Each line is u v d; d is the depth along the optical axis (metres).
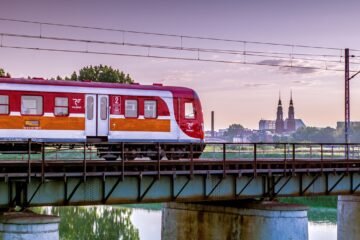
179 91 40.34
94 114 37.56
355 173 41.12
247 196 36.34
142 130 38.91
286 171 37.00
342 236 47.59
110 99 38.03
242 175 35.94
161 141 39.50
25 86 35.72
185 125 40.28
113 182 31.62
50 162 29.61
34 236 28.14
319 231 59.94
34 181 29.66
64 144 37.12
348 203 47.31
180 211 40.44
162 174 32.50
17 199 29.41
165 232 41.38
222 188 35.34
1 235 28.19
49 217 28.70
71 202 30.56
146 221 68.12
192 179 34.03
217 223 38.19
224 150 34.78
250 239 36.28
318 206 74.75
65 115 36.69
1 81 35.31
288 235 35.62
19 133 35.47
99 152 36.59
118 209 78.12
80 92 37.16
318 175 38.66
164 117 39.62
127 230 61.75
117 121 38.19
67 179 30.45
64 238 56.06
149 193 32.78
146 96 39.16
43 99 36.12
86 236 57.66
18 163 29.11
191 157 33.44
